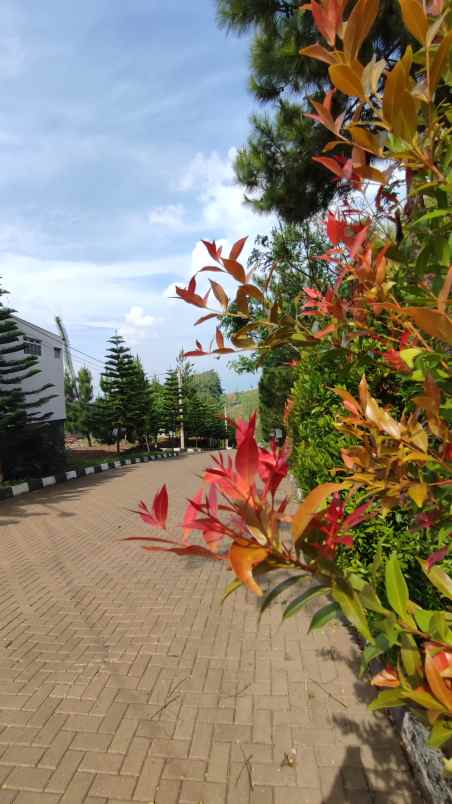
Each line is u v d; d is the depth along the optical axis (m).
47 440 19.48
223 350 1.47
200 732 2.64
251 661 3.39
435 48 0.87
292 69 5.52
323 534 0.92
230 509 0.83
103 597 4.80
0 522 8.96
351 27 0.84
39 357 19.33
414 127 0.86
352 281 1.46
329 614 0.93
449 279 0.78
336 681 3.09
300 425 4.51
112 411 29.91
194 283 1.42
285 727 2.65
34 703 2.96
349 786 2.22
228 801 2.17
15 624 4.17
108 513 9.77
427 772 2.07
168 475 17.16
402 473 1.08
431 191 1.08
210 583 5.14
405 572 2.72
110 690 3.09
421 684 0.96
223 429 48.97
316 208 6.97
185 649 3.62
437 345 1.18
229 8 5.58
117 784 2.29
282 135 6.55
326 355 1.50
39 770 2.39
